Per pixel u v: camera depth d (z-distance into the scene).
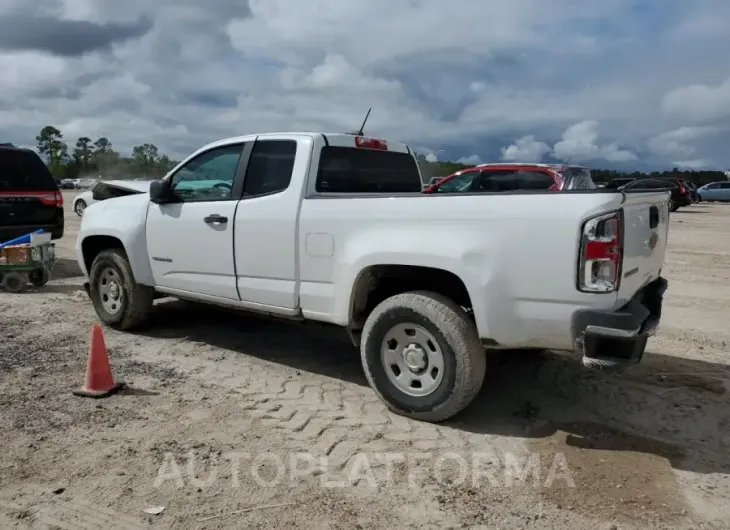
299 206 4.63
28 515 3.00
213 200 5.27
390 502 3.16
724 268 11.05
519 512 3.08
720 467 3.55
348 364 5.36
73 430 3.92
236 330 6.40
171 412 4.23
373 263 4.16
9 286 8.31
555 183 12.55
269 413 4.24
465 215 3.83
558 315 3.57
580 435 3.96
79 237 6.52
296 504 3.12
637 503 3.16
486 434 3.96
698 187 45.06
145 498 3.16
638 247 3.78
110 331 6.29
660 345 5.99
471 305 3.98
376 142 5.47
